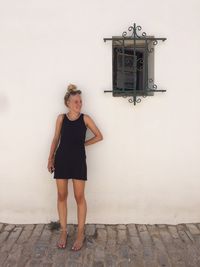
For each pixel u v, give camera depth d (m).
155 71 4.56
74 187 4.29
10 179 4.75
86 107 4.61
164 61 4.54
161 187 4.75
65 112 4.61
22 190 4.77
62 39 4.49
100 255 4.05
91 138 4.55
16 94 4.59
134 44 4.46
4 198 4.77
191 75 4.57
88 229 4.66
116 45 4.64
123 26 4.47
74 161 4.21
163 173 4.73
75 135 4.23
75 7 4.45
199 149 4.70
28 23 4.47
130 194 4.76
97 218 4.79
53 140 4.43
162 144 4.68
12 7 4.45
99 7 4.45
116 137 4.66
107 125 4.64
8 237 4.46
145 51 4.55
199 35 4.50
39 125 4.64
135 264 3.87
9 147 4.69
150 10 4.45
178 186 4.76
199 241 4.36
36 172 4.74
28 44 4.50
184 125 4.65
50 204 4.80
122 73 4.62
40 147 4.68
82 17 4.46
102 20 4.46
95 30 4.48
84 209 4.32
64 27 4.48
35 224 4.81
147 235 4.52
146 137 4.67
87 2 4.44
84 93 4.57
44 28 4.48
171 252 4.11
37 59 4.52
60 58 4.52
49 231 4.63
